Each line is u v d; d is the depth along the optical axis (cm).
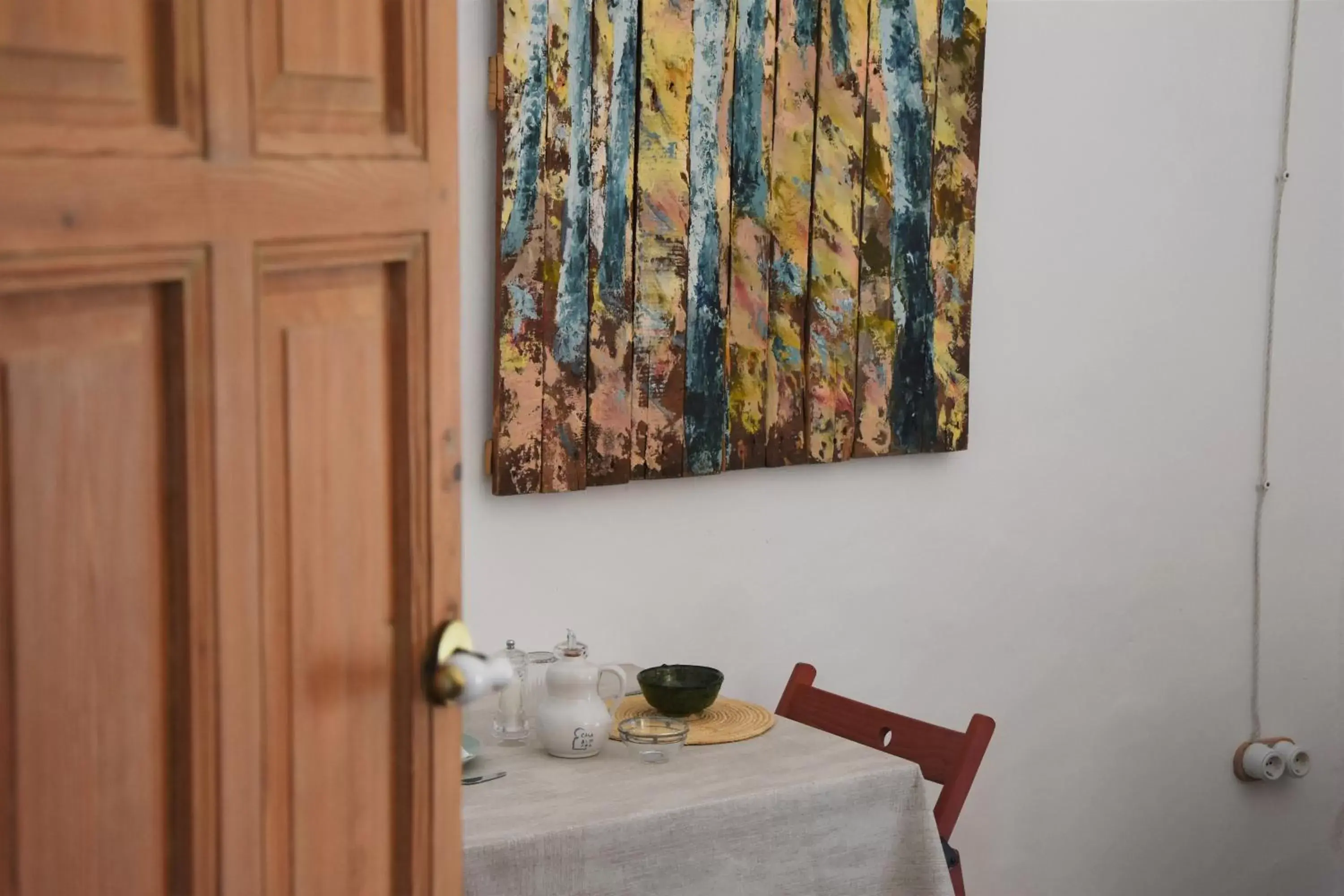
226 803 80
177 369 76
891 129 265
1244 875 343
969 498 291
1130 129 303
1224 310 323
